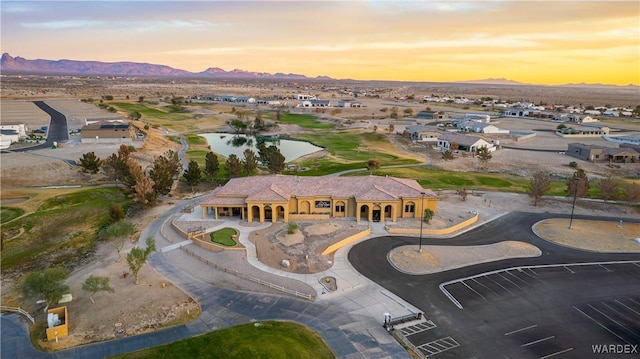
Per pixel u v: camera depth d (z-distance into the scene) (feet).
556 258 196.54
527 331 139.85
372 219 238.07
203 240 207.92
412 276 177.58
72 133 474.90
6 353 127.44
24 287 145.79
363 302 156.87
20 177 305.32
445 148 479.00
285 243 205.26
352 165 388.37
